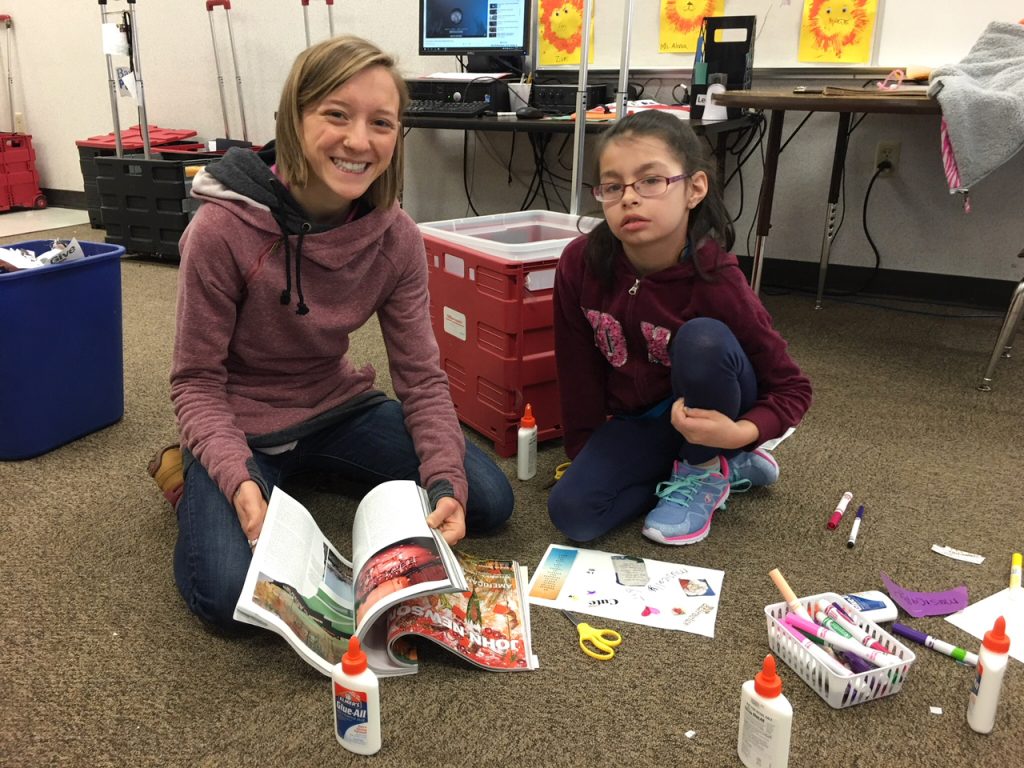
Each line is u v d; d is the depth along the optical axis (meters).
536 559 1.34
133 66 3.34
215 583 1.10
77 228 4.23
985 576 1.29
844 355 2.35
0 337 1.60
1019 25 2.17
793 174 2.97
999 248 2.74
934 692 1.03
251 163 1.21
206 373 1.26
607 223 1.38
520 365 1.64
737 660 1.09
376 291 1.36
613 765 0.92
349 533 1.41
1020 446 1.76
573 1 3.09
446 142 3.66
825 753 0.93
